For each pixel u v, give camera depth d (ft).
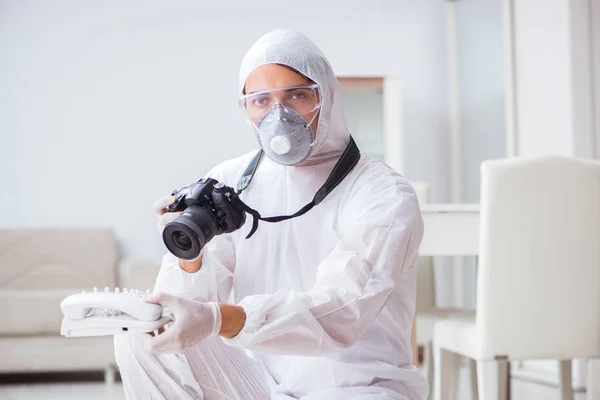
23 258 14.90
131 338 4.27
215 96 17.35
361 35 18.10
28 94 16.70
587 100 13.24
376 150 17.44
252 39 17.57
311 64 4.42
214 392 4.47
